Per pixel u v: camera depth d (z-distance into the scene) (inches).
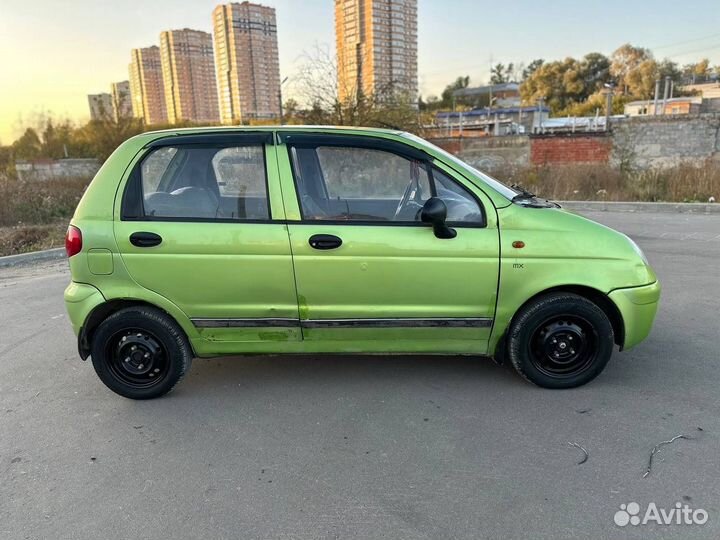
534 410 131.6
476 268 133.1
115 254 135.3
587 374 140.1
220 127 140.6
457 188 136.6
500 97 3102.9
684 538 89.6
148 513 99.9
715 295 216.1
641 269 136.5
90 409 140.9
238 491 105.3
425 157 137.9
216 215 135.9
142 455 118.9
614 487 102.4
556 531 91.9
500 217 133.5
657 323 186.1
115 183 136.4
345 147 138.3
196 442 123.4
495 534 91.7
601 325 136.0
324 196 142.8
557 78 3041.3
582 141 869.8
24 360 175.5
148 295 137.1
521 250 132.8
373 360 164.7
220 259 134.6
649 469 107.3
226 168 136.8
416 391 143.9
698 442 116.0
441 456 114.3
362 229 133.3
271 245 133.7
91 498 104.7
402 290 134.7
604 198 555.5
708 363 154.4
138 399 144.9
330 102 645.3
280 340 140.9
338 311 136.4
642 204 493.4
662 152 846.5
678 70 2982.3
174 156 138.3
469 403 136.3
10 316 223.3
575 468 108.4
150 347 141.3
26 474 113.2
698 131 828.0
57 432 129.9
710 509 96.1
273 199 134.7
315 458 115.3
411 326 137.6
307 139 137.1
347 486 105.7
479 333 138.9
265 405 139.4
